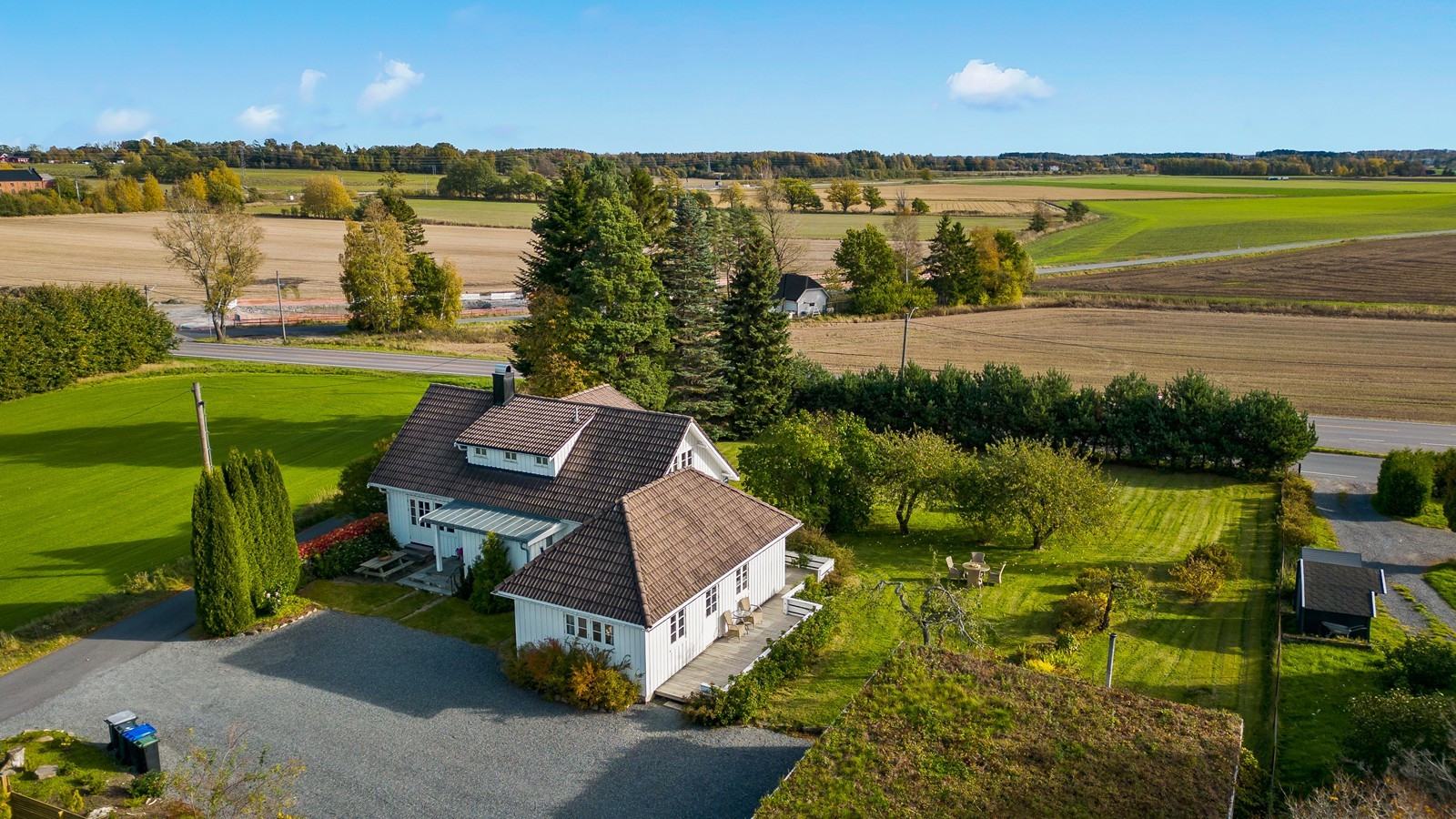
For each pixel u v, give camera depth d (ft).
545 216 204.85
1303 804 68.18
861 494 144.05
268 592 110.52
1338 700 90.79
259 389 235.81
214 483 103.86
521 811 74.95
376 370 263.49
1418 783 67.21
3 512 151.43
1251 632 107.86
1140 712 72.90
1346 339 302.45
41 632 107.04
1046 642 104.47
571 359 178.81
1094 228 616.80
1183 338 312.29
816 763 67.62
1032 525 135.03
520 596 95.76
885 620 111.04
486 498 121.39
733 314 200.23
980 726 71.15
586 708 90.27
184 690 94.58
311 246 515.50
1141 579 111.34
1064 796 62.80
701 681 94.22
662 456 117.39
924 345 311.27
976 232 395.75
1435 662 89.71
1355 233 541.34
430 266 346.33
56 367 235.61
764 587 112.68
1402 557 132.36
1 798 73.31
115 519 148.15
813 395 208.64
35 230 517.96
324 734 86.17
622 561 94.17
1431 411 221.05
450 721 88.43
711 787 77.66
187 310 373.40
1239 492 165.58
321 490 158.40
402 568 124.47
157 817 73.05
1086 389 186.50
